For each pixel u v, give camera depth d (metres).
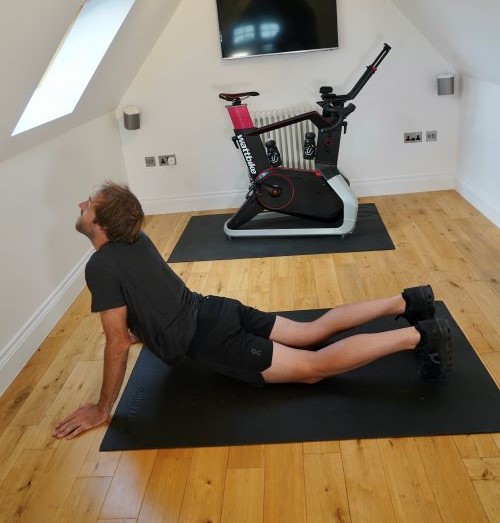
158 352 2.11
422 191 4.52
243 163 4.50
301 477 1.79
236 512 1.68
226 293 3.08
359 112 4.31
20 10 1.86
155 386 2.30
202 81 4.27
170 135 4.43
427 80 4.21
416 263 3.22
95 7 3.02
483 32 2.92
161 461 1.91
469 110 4.05
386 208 4.21
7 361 2.45
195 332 2.09
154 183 4.59
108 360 1.99
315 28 4.04
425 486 1.70
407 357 2.32
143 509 1.73
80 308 3.15
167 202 4.63
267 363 2.08
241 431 2.01
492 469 1.74
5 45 1.93
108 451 1.98
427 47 4.11
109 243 1.96
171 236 4.09
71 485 1.85
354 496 1.70
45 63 2.34
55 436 2.08
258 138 3.70
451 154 4.41
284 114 4.25
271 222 4.00
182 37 4.16
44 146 3.08
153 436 2.03
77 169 3.54
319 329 2.26
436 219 3.89
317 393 2.16
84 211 1.96
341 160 4.46
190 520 1.67
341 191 3.57
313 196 3.72
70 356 2.64
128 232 1.95
